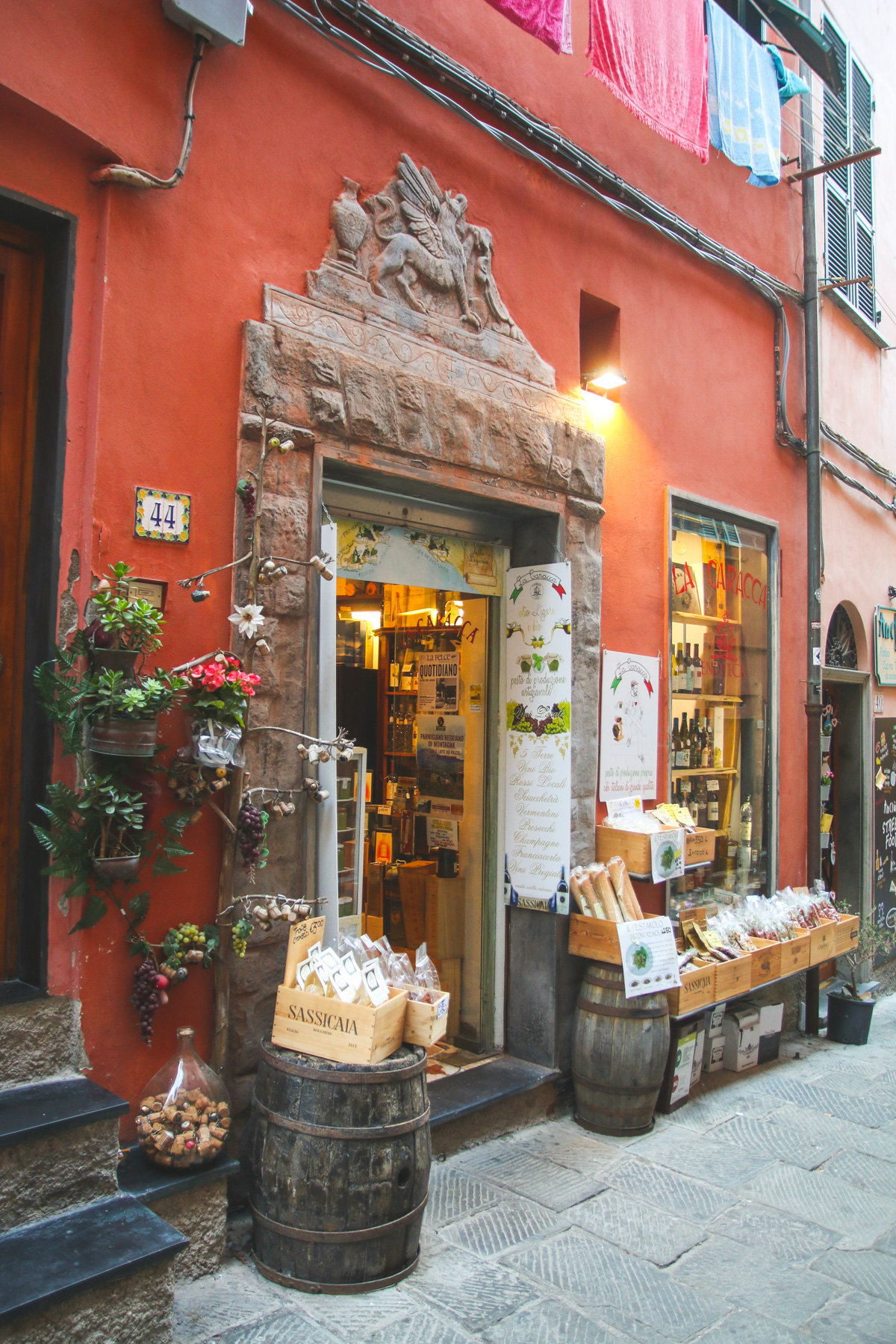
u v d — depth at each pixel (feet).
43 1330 7.70
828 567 25.70
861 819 27.73
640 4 15.81
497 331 15.06
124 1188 9.47
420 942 17.17
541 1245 11.53
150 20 10.57
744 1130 15.66
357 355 12.70
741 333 21.65
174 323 10.82
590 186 16.79
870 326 28.35
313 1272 10.06
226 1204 10.59
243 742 11.26
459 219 14.43
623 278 17.98
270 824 11.57
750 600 21.99
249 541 11.34
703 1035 17.42
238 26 11.00
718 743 20.71
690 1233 12.05
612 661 17.07
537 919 15.97
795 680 23.56
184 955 10.41
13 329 10.23
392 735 18.34
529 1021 15.97
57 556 9.98
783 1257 11.64
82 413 10.16
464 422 14.17
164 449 10.67
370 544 14.23
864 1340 10.03
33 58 9.52
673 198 19.40
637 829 16.28
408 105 13.74
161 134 10.66
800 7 25.40
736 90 18.20
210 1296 9.86
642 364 18.42
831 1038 21.71
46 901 9.80
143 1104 9.98
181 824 10.32
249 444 11.45
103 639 9.64
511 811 16.30
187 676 10.16
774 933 19.19
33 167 9.82
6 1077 9.36
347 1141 10.05
